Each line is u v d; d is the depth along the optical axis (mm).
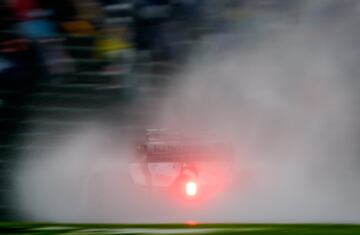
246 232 25562
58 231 27000
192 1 63156
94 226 28641
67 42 59938
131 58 61438
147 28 62094
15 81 57531
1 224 30000
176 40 62969
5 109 56125
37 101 56719
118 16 61500
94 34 60750
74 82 59156
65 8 60469
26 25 58750
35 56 58688
